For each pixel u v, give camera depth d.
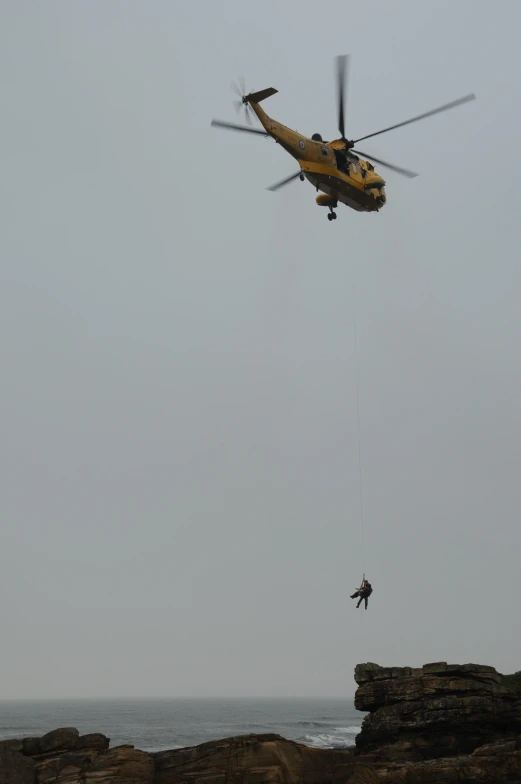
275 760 44.34
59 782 41.78
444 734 56.62
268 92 54.78
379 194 64.12
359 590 59.28
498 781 49.09
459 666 57.50
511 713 57.97
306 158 58.53
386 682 58.81
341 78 60.59
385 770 47.91
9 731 183.25
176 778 44.19
